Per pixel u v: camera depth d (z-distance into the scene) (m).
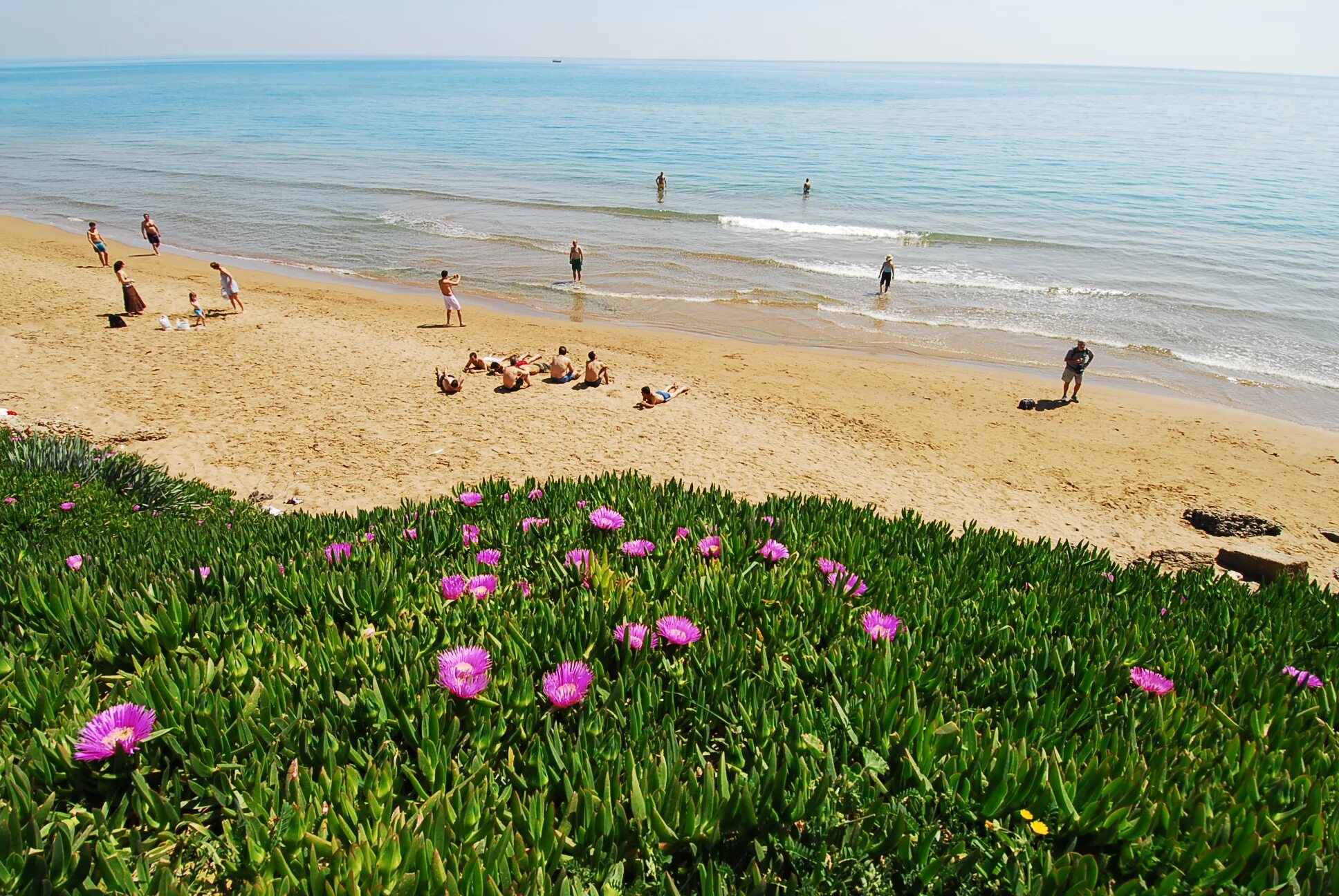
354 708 2.66
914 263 29.62
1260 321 22.95
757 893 1.95
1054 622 3.75
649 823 2.16
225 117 92.31
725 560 4.07
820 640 3.33
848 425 15.10
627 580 3.70
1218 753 2.56
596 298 24.78
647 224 36.09
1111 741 2.54
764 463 13.02
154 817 2.23
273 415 13.50
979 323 22.84
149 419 12.93
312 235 32.56
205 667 2.87
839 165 54.94
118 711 2.46
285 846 2.08
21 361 15.17
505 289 25.55
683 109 108.12
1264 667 3.34
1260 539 11.52
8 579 3.70
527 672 2.88
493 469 11.86
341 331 19.06
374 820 2.21
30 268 23.78
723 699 2.77
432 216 36.47
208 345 17.14
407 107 109.06
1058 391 17.55
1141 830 2.15
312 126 80.81
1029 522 11.72
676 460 12.73
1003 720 2.66
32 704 2.66
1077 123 93.81
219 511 9.09
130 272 24.69
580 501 5.30
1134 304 24.53
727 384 16.97
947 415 15.93
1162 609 4.32
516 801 2.18
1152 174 52.00
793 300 24.89
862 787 2.34
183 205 38.19
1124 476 13.52
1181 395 17.70
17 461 8.70
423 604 3.57
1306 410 17.02
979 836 2.24
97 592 3.60
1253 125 95.81
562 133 74.25
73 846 1.96
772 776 2.26
